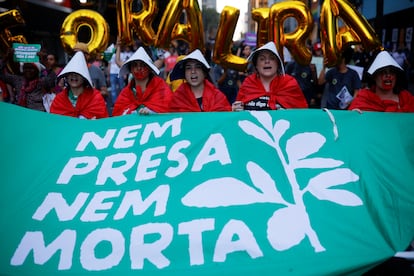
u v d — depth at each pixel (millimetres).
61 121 4078
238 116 3643
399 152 3418
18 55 6195
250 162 3328
